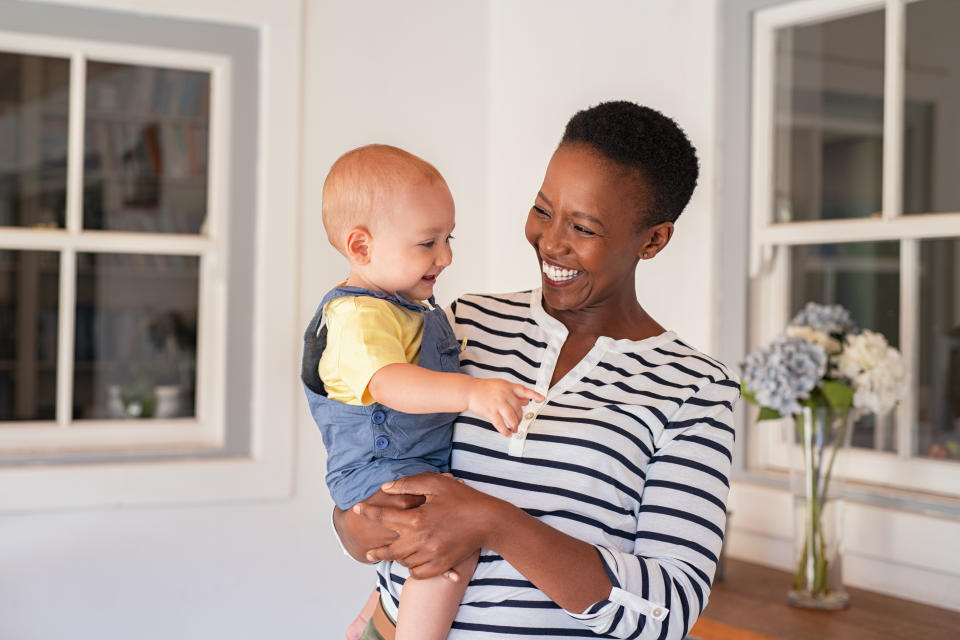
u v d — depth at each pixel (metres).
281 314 3.05
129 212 3.03
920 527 2.16
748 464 2.61
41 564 2.77
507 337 1.44
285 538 3.05
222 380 3.04
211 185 3.11
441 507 1.19
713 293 2.65
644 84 2.82
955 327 2.21
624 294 1.44
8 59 2.88
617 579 1.17
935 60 2.22
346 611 3.13
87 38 2.89
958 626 1.98
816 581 2.10
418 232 1.42
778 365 2.05
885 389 2.06
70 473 2.78
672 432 1.31
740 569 2.43
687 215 2.71
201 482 2.92
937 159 2.23
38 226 2.93
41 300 2.95
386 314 1.36
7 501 2.72
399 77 3.28
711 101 2.64
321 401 1.39
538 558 1.17
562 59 3.10
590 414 1.30
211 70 3.09
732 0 2.62
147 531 2.88
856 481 2.39
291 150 3.08
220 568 2.97
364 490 1.34
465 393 1.19
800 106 2.52
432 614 1.25
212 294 3.12
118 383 3.04
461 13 3.38
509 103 3.32
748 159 2.59
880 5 2.34
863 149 2.38
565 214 1.32
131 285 3.05
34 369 2.95
